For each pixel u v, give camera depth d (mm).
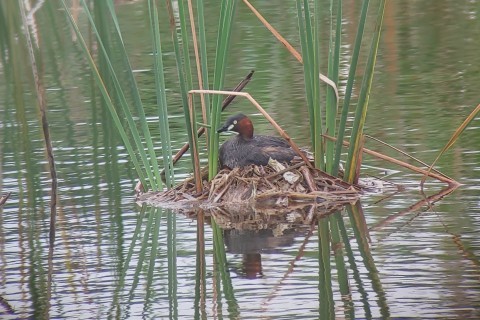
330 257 10484
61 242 11555
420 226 11398
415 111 16906
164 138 13508
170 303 9375
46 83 21547
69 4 29469
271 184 13156
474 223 11383
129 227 12102
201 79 13695
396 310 8828
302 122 16562
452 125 15859
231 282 9859
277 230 11703
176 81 20859
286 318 8781
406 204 12422
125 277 10234
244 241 11297
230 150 13719
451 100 17531
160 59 13273
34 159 15625
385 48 22609
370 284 9547
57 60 23812
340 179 13219
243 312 8992
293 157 13672
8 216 12781
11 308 9422
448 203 12336
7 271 10570
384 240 10953
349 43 23141
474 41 22719
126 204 13203
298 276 9914
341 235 11297
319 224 11852
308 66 12961
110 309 9273
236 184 13250
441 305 8883
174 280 10031
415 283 9484
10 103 20016
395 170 14039
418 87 18719
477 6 26812
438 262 10055
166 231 11891
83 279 10211
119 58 23406
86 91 20594
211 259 10648
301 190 13078
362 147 13180
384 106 17406
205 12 27625
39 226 12266
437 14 26078
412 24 25000
